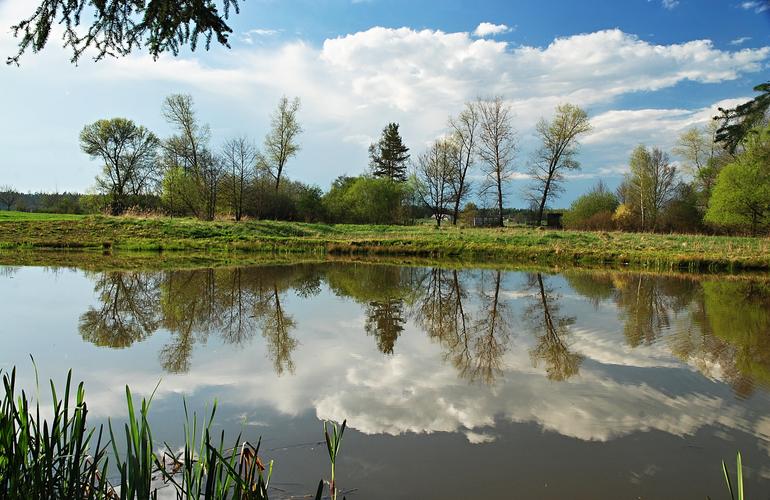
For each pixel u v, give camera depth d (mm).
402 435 4293
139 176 42156
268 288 13398
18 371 5996
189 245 26547
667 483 3525
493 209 44688
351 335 8219
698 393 5461
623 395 5383
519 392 5465
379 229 37062
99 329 8312
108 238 27422
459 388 5594
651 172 42938
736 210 31797
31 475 2463
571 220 44969
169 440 4105
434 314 10297
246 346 7348
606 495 3352
